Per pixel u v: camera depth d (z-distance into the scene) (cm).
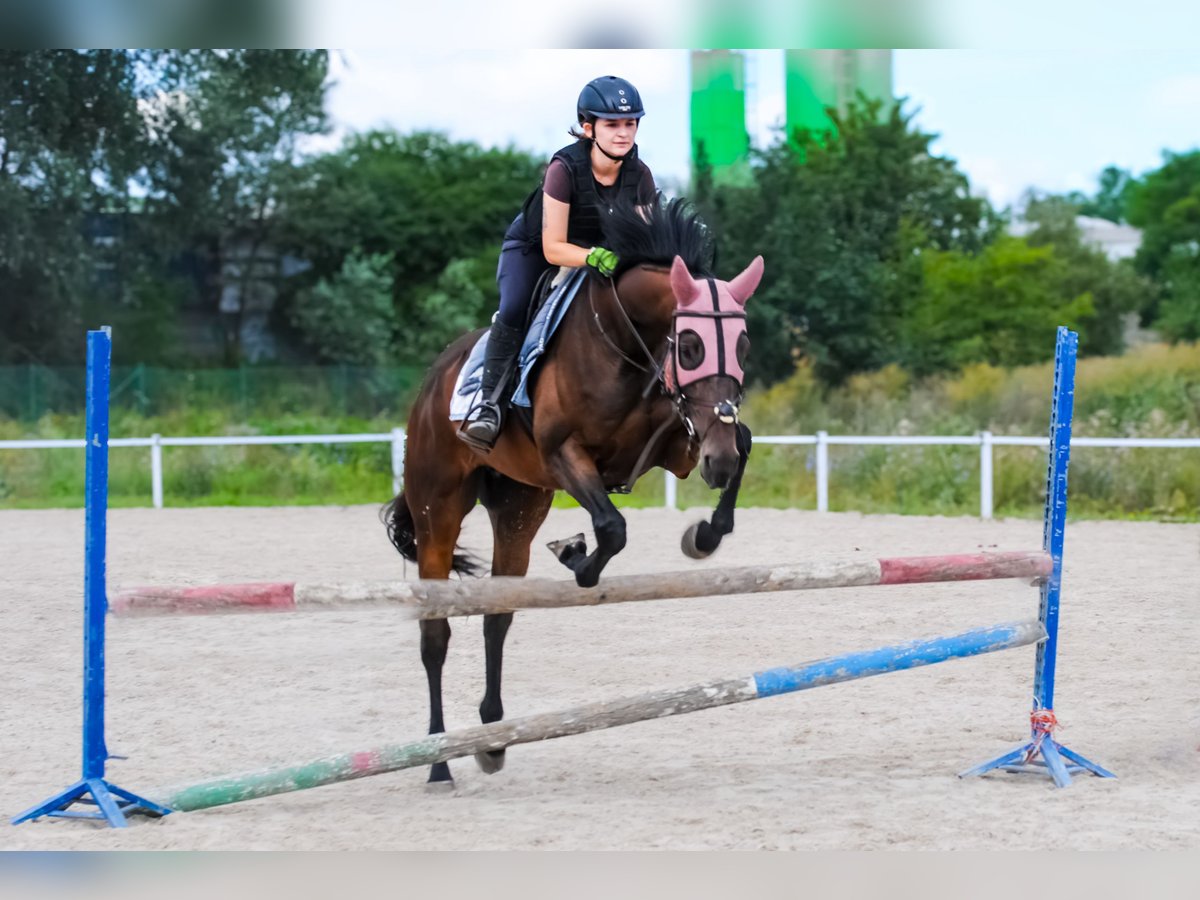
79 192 3094
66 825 590
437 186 4178
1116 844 543
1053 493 666
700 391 545
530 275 656
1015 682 876
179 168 3369
